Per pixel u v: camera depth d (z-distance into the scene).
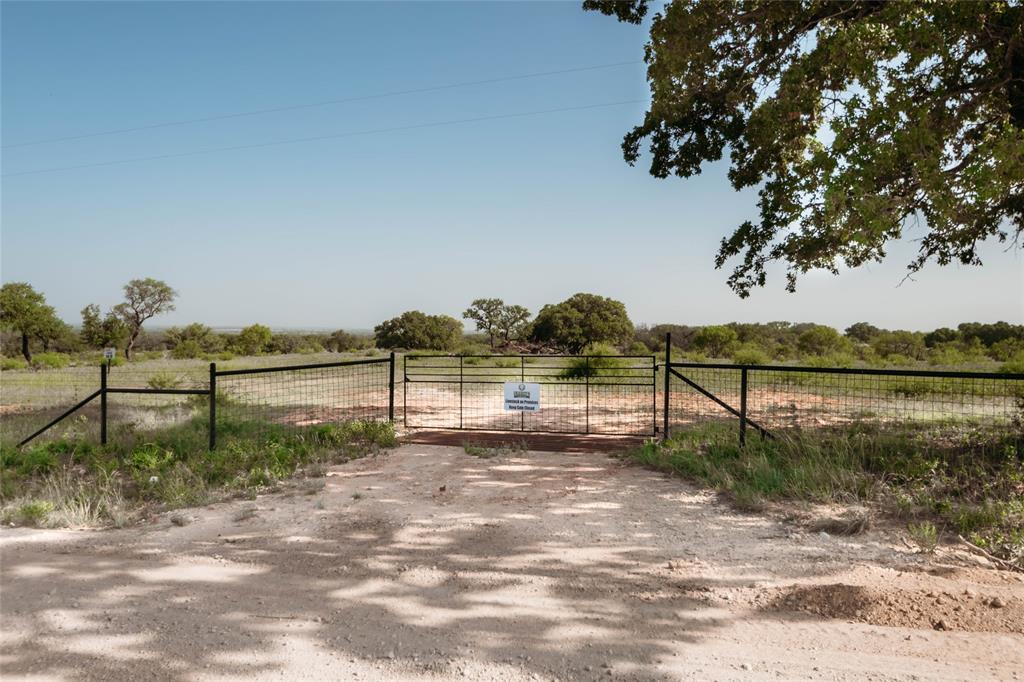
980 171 7.35
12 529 5.63
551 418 12.75
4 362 42.34
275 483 7.21
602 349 24.53
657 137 13.10
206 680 3.03
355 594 4.11
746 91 12.02
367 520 5.80
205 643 3.41
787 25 10.79
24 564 4.67
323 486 7.11
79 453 8.75
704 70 11.56
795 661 3.22
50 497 6.54
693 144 12.77
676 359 29.17
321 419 12.36
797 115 10.81
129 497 6.84
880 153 7.70
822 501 6.20
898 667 3.16
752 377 20.86
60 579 4.36
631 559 4.75
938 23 7.91
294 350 71.00
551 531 5.45
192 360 46.88
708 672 3.11
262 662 3.21
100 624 3.65
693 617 3.75
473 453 8.94
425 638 3.48
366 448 9.26
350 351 68.19
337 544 5.14
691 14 10.68
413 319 69.31
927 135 7.66
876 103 8.04
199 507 6.37
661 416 12.91
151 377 25.11
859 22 8.67
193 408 13.76
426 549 5.01
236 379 23.11
